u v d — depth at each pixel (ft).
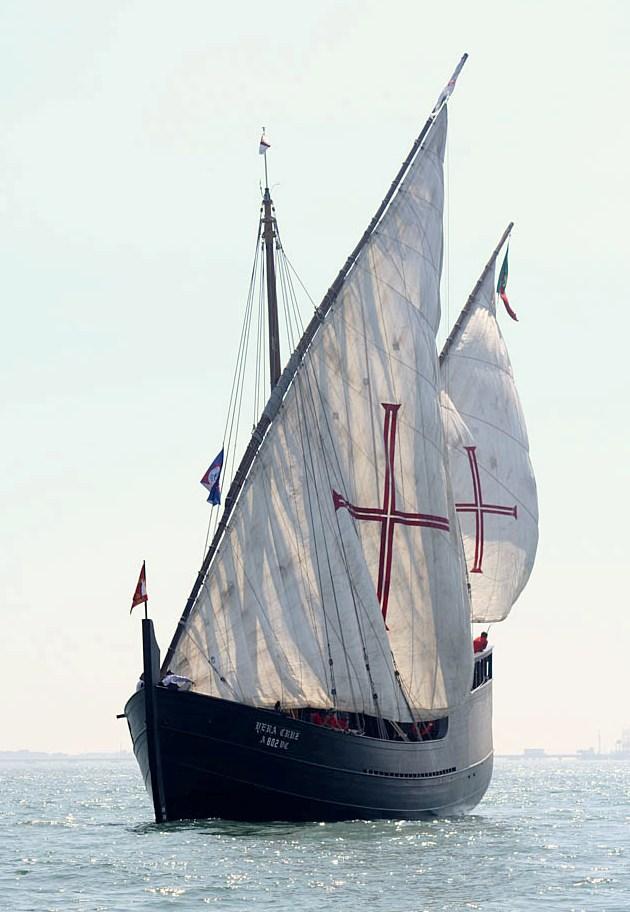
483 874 498.69
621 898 453.17
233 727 586.86
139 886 465.88
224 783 590.55
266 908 428.56
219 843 554.05
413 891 460.96
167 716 585.22
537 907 435.12
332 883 472.44
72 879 483.51
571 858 554.46
